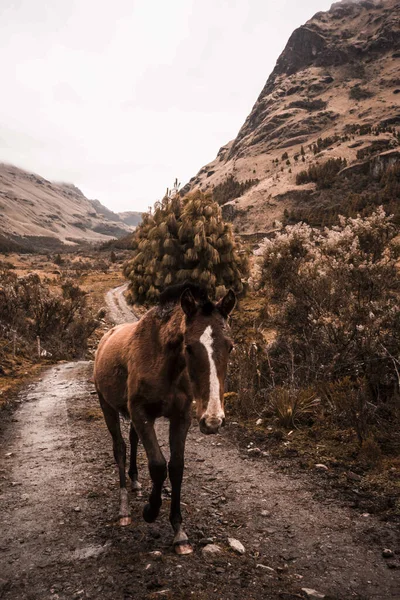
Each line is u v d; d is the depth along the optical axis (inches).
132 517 158.6
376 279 346.9
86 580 118.8
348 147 7578.7
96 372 181.8
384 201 4798.2
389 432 232.1
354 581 117.7
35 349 788.0
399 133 7445.9
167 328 134.2
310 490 181.5
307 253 495.2
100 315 1483.8
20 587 116.6
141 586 114.9
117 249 6131.9
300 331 367.6
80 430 302.4
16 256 5772.6
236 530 149.4
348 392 260.8
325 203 5777.6
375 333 285.7
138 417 138.0
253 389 326.0
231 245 644.7
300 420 273.3
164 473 131.1
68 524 155.6
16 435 296.4
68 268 3690.9
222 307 127.3
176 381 134.3
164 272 644.7
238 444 250.4
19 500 180.9
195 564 125.7
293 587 115.3
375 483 180.5
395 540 137.3
